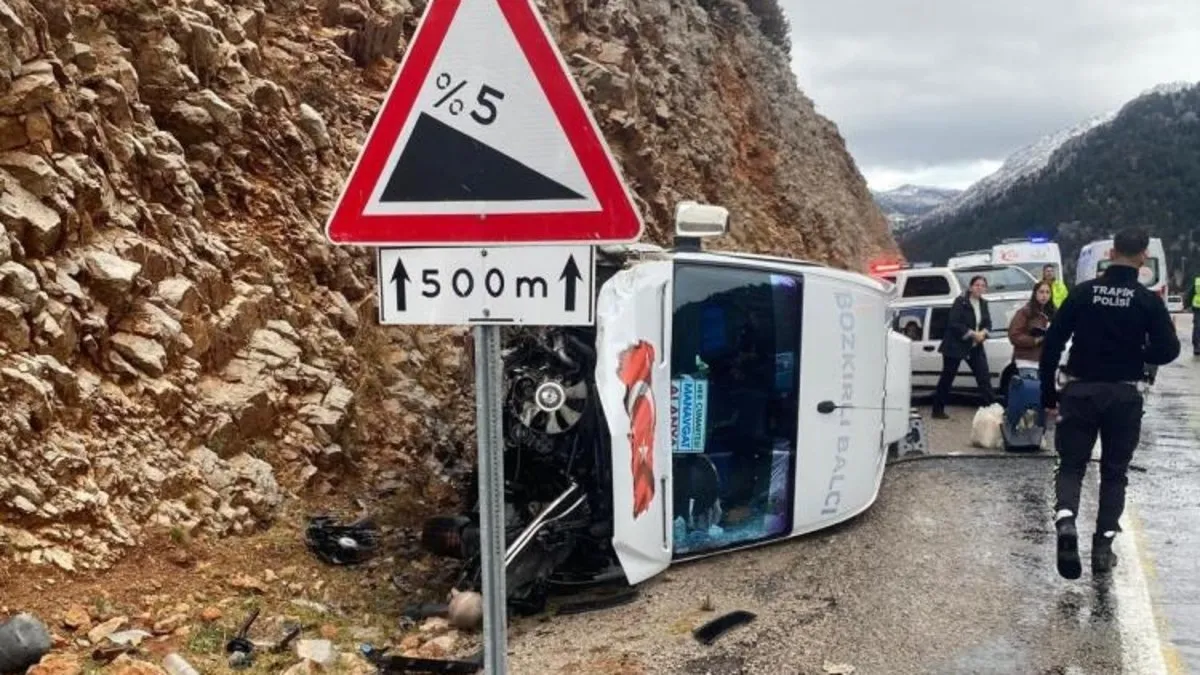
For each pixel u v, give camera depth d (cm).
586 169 246
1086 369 543
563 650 452
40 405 467
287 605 479
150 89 709
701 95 2275
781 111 3088
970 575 552
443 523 536
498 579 253
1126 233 533
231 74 788
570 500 534
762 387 607
